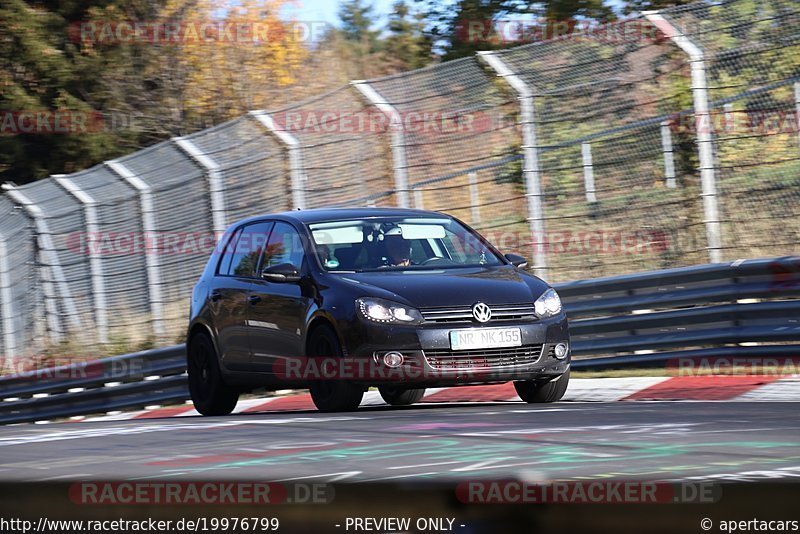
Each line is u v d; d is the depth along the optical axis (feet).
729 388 97.14
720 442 50.49
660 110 136.56
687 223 135.13
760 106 127.44
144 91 314.76
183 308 171.22
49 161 307.58
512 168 145.48
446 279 93.76
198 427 73.31
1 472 49.90
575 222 144.15
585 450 48.52
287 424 71.87
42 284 190.08
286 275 97.35
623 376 116.37
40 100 307.37
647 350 118.42
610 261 138.51
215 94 315.99
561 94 132.26
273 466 47.39
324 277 96.07
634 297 119.44
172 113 313.32
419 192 144.77
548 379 94.43
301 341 96.17
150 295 174.50
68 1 310.86
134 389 150.41
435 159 143.02
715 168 121.90
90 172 183.32
